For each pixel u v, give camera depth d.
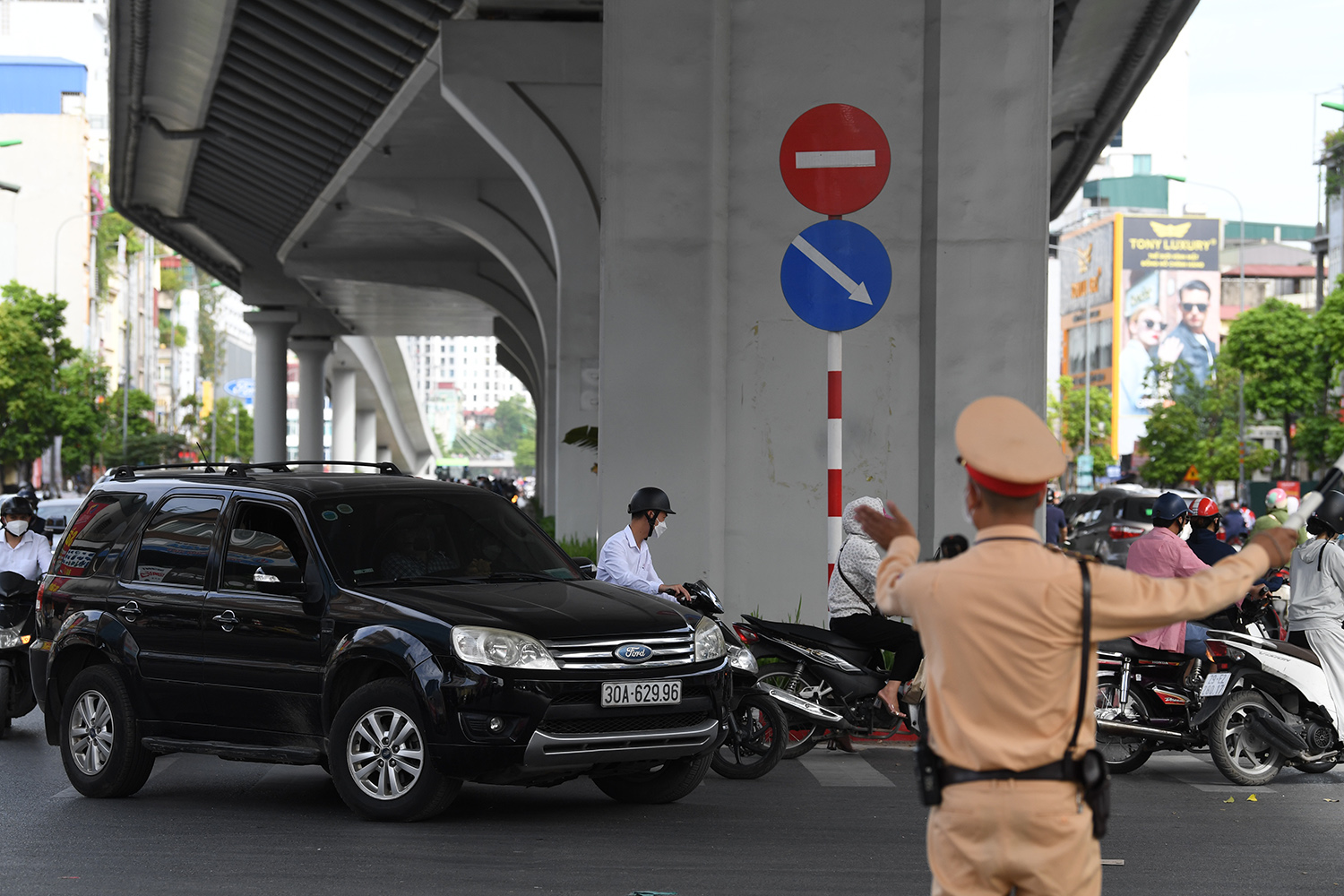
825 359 14.02
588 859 7.42
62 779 10.20
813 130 10.84
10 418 72.44
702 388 13.71
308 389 70.69
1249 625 11.84
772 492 14.02
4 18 139.62
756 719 10.03
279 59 27.95
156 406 152.12
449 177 35.12
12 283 72.88
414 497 9.39
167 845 7.79
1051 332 148.62
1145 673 10.44
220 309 192.50
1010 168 13.62
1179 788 10.05
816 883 6.93
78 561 9.95
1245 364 69.81
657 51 13.76
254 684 8.74
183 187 44.62
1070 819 3.50
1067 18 24.03
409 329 76.19
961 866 3.57
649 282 13.75
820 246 10.89
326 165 34.75
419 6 23.20
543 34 23.38
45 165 107.44
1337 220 90.50
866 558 10.38
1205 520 13.16
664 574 13.66
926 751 3.64
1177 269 129.62
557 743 7.88
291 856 7.48
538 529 9.84
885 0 14.02
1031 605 3.51
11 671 12.36
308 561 8.73
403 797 8.20
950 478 13.63
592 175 23.73
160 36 28.55
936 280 13.67
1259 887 6.98
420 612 8.17
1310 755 10.16
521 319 50.81
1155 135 157.00
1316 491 3.70
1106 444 119.81
